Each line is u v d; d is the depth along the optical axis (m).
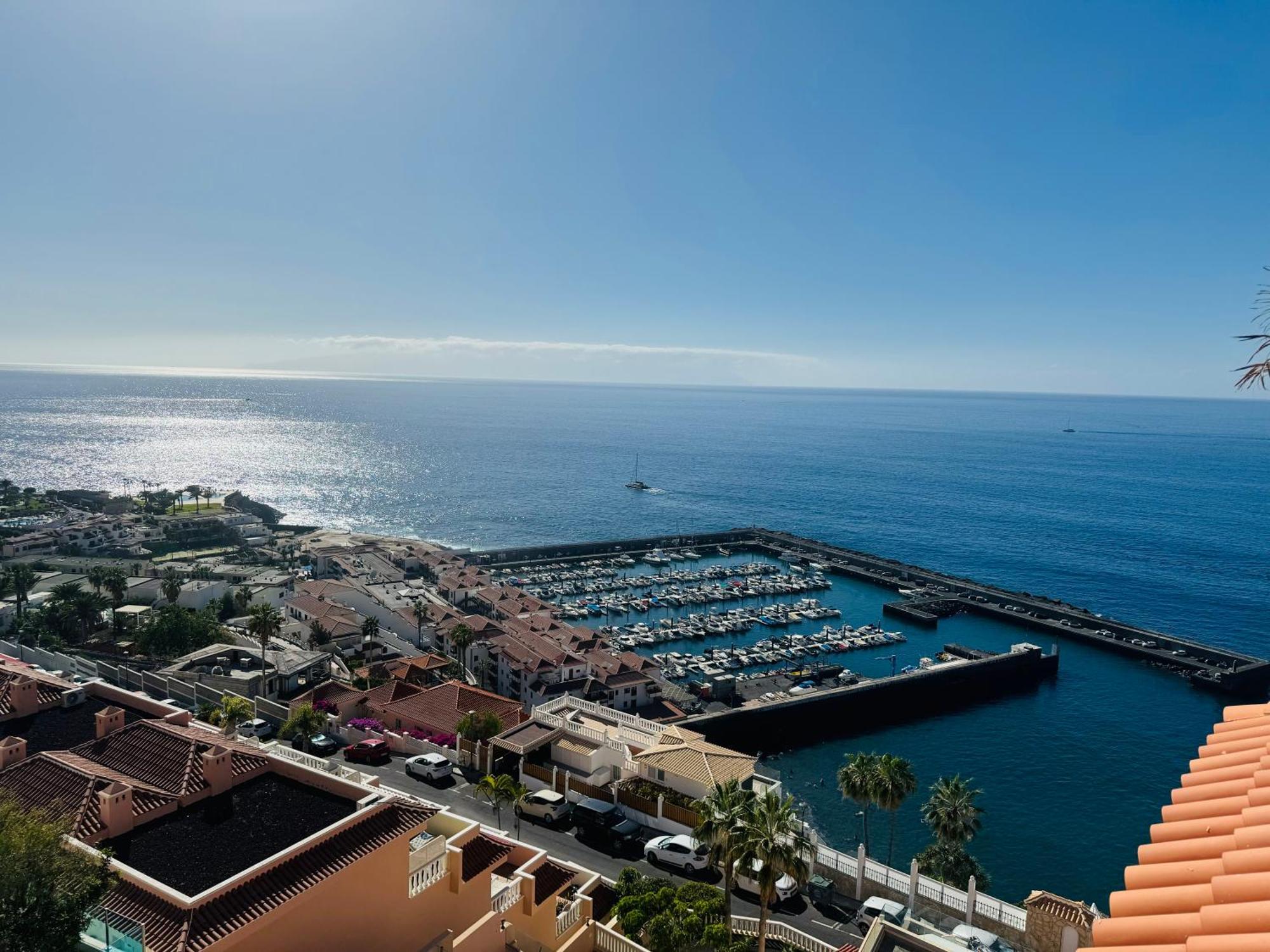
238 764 28.28
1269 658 145.88
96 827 23.62
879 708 118.62
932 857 56.69
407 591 151.75
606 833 53.81
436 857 28.44
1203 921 10.25
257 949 20.66
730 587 187.25
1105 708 120.75
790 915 47.84
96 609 120.88
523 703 110.25
